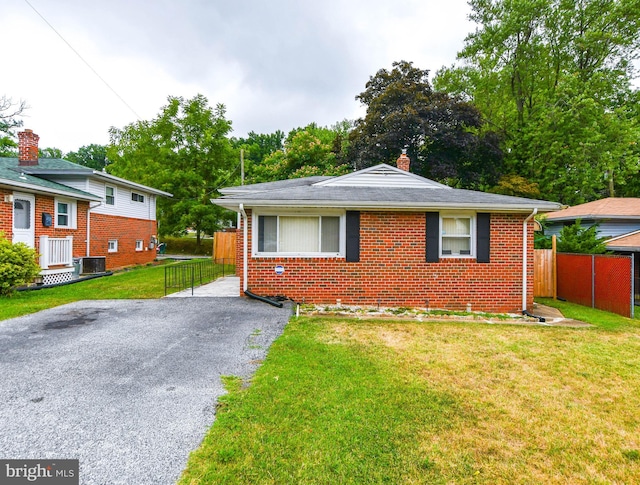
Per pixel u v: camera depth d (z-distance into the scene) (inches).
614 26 786.8
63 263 455.5
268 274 323.6
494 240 326.3
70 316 255.0
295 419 120.0
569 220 608.4
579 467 101.9
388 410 129.5
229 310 277.4
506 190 756.6
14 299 318.0
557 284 417.1
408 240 323.6
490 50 906.1
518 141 878.4
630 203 604.1
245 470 94.0
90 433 108.5
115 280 469.1
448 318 288.2
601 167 761.0
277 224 325.7
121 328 225.1
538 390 152.2
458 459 102.7
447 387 152.2
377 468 97.2
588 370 176.9
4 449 100.0
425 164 874.8
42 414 118.7
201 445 103.8
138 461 96.0
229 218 1053.8
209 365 165.9
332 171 958.4
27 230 431.5
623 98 856.9
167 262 784.3
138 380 147.6
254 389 141.0
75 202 538.0
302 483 90.2
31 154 564.1
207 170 1018.7
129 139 1127.0
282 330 231.8
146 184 954.7
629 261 311.4
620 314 319.0
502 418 127.5
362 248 322.7
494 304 327.6
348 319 274.5
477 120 849.5
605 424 125.9
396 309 312.2
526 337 234.4
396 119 822.5
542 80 907.4
